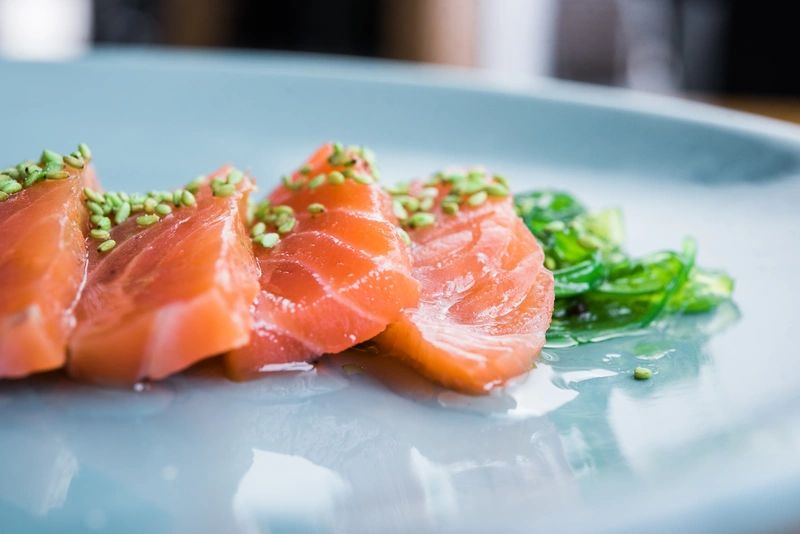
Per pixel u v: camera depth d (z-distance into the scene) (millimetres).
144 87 386
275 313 245
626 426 234
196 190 268
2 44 752
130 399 236
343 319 248
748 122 360
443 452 230
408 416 239
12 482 219
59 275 238
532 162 377
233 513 215
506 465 226
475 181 285
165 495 218
